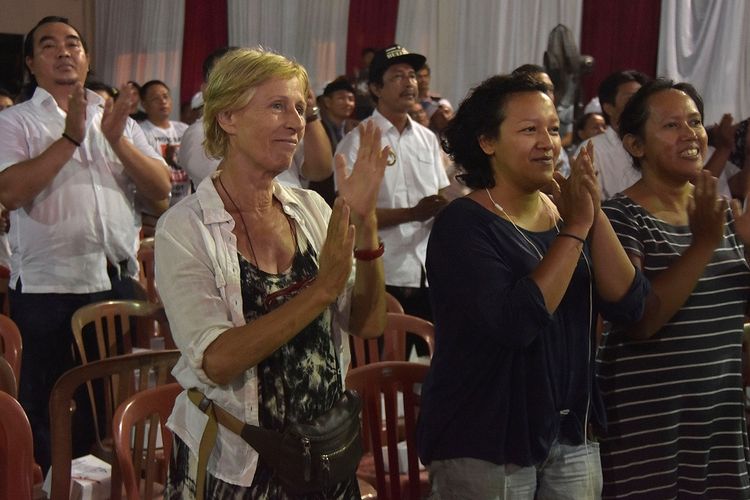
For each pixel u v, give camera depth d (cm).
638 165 212
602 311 187
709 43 649
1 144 303
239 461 146
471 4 779
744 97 635
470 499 172
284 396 148
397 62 389
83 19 1174
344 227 139
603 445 199
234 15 1002
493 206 178
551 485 177
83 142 313
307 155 379
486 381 171
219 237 146
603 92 374
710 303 198
